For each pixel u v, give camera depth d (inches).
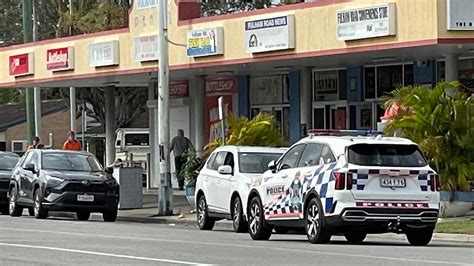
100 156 3102.9
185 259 780.6
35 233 1096.2
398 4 1316.4
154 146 2096.5
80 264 743.1
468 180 1208.2
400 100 1222.3
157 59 1715.1
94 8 2389.3
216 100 1958.7
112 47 1806.1
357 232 928.9
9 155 1678.2
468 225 1112.2
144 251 857.5
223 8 2496.3
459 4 1269.7
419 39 1291.8
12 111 3572.8
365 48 1363.2
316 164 939.3
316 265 727.1
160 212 1487.5
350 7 1378.0
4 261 769.6
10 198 1541.6
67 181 1411.2
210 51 1606.8
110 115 2113.7
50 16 2800.2
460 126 1197.1
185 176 1537.9
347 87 1723.7
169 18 1688.0
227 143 1462.8
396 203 898.7
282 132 1833.2
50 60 1966.0
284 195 976.9
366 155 906.1
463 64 1529.3
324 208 904.9
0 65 2128.4
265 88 1870.1
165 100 1485.0
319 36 1430.9
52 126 3398.1
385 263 736.3
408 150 923.4
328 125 1769.2
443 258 780.0
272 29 1497.3
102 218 1535.4
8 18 3238.2
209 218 1208.8
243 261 761.0
